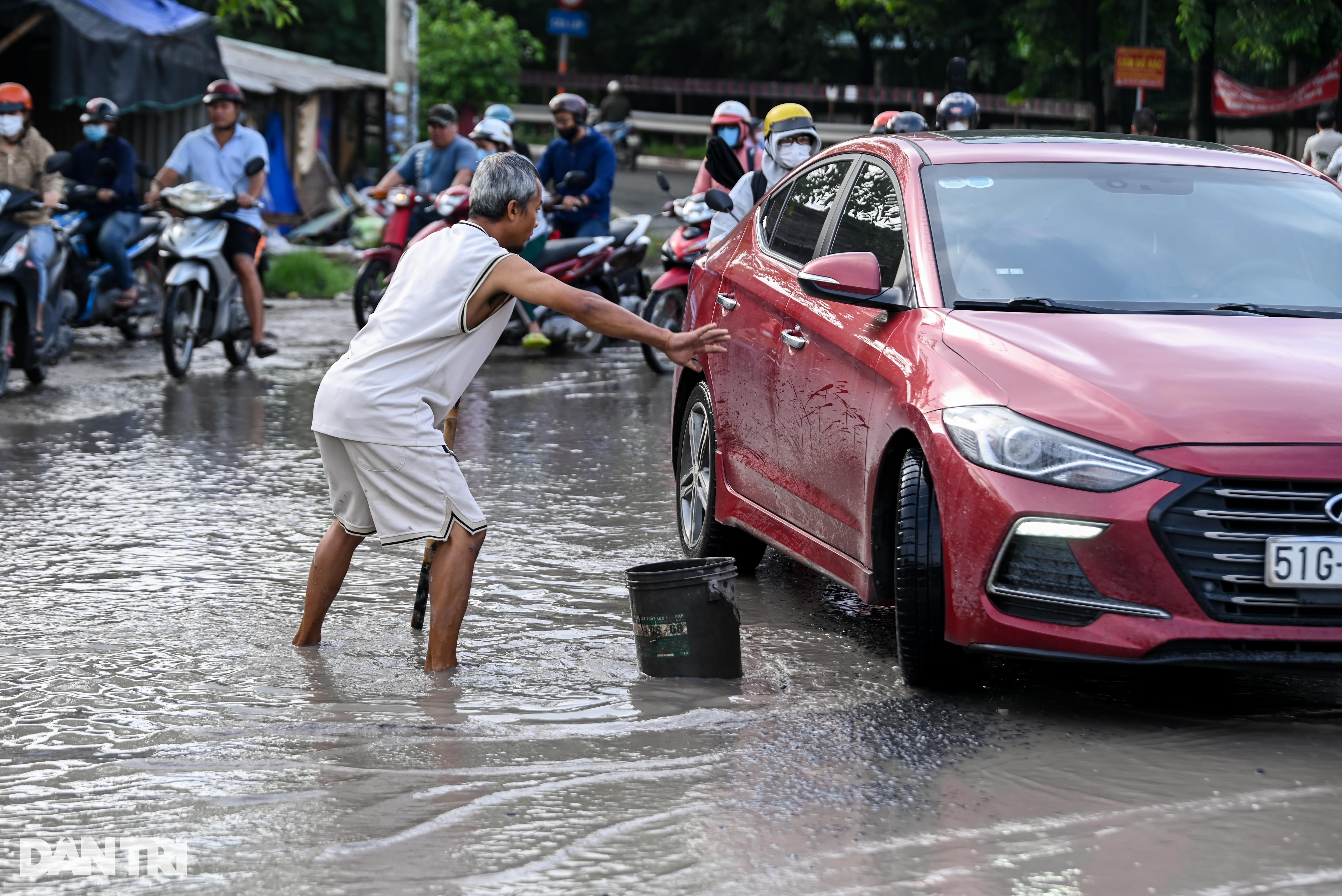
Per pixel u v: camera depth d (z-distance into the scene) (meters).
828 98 75.69
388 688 8.17
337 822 6.29
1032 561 7.40
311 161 46.38
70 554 11.28
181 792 6.63
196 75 33.81
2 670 8.44
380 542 10.95
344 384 8.36
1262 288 8.91
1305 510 7.18
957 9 60.12
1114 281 8.83
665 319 22.66
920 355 8.22
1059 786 6.70
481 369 22.91
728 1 88.56
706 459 11.18
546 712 7.76
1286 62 41.84
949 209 9.23
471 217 8.60
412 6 37.88
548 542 11.83
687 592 8.30
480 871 5.80
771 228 11.17
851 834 6.15
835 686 8.26
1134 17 44.00
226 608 9.84
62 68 32.06
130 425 17.34
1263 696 8.14
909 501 8.00
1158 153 10.02
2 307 19.22
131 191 24.14
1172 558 7.17
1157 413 7.34
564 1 74.44
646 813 6.38
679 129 75.62
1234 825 6.24
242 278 22.05
